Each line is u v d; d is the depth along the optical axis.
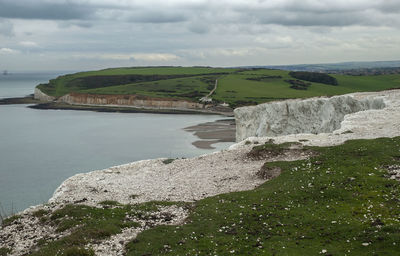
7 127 121.81
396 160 28.89
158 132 109.25
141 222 23.62
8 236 23.22
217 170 37.34
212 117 157.12
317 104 72.38
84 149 82.81
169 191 31.83
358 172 26.92
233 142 89.50
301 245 17.77
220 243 19.12
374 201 21.86
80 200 28.98
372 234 17.61
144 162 44.72
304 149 37.41
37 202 46.59
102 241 20.61
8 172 62.09
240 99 186.25
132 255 18.61
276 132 79.75
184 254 18.20
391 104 54.81
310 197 24.33
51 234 22.62
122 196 30.77
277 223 20.91
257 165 36.69
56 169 64.12
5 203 46.28
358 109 63.12
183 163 42.34
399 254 15.43
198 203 26.78
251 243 18.72
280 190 26.50
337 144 37.50
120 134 105.62
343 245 17.16
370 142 35.12
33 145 88.44
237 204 25.03
